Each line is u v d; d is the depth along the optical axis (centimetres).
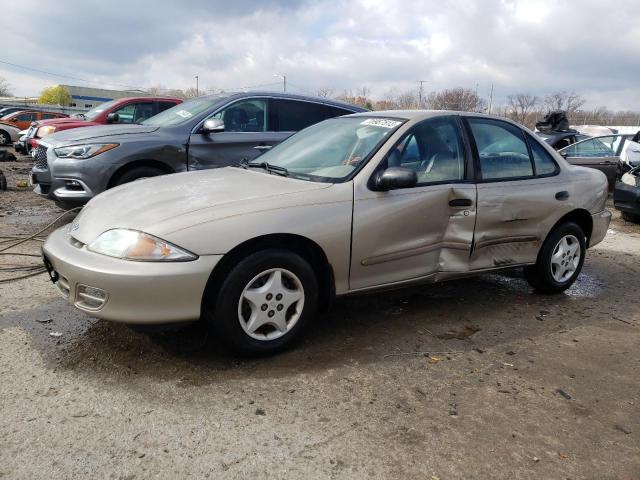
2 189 1024
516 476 238
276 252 325
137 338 353
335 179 362
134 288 293
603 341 389
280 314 334
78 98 8100
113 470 230
